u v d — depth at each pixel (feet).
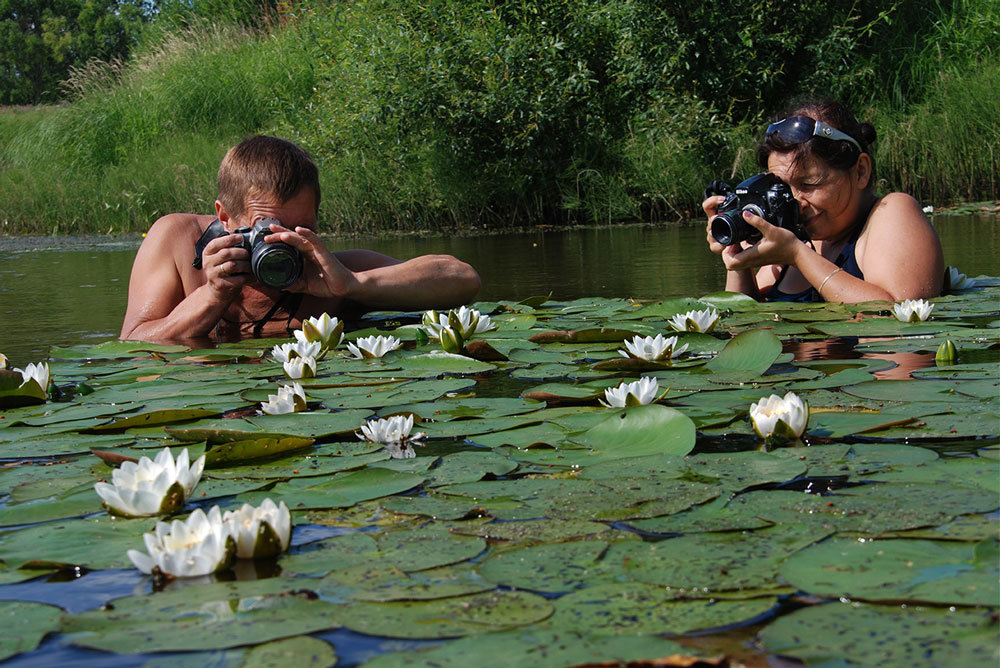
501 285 13.34
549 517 3.60
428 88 29.04
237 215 9.14
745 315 9.15
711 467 4.18
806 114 9.52
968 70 30.40
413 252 19.20
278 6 43.55
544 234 24.68
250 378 6.87
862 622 2.55
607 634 2.56
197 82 37.63
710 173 28.40
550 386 6.07
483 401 5.82
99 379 7.05
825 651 2.39
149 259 9.78
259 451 4.68
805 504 3.59
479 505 3.78
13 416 5.83
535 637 2.55
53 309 11.85
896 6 32.89
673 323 8.39
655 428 4.68
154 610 2.85
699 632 2.56
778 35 30.55
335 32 34.19
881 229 9.62
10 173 36.04
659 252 17.63
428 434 5.03
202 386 6.57
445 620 2.70
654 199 27.94
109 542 3.54
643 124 29.48
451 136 29.66
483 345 7.37
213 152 33.35
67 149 37.81
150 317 9.51
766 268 11.39
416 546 3.33
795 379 6.07
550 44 29.91
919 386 5.64
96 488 3.84
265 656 2.50
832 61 30.96
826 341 7.65
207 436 4.99
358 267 10.76
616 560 3.12
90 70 42.75
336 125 30.68
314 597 2.90
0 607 2.92
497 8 30.35
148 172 32.91
